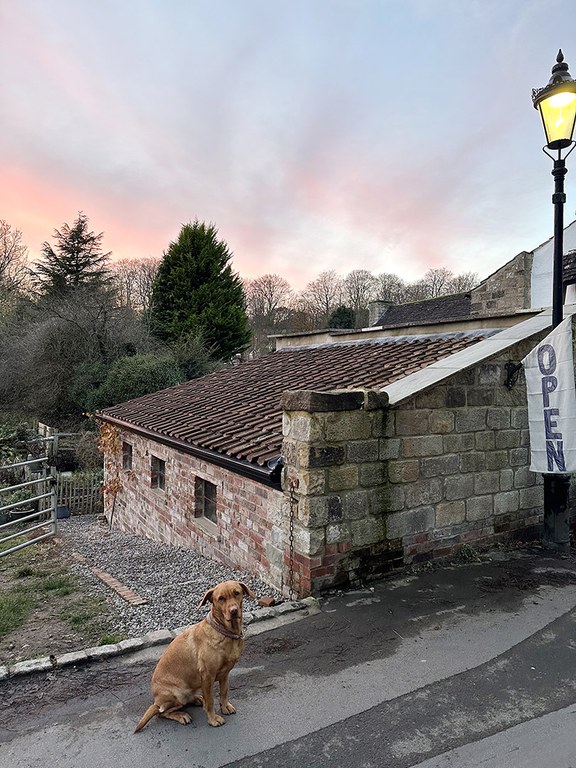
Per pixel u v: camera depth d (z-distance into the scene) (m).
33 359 20.38
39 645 4.32
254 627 4.37
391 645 4.05
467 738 2.97
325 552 4.94
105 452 12.73
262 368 11.48
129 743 2.94
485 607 4.72
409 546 5.56
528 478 6.67
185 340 24.38
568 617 4.52
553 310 6.28
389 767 2.75
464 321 8.92
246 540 6.30
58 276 29.39
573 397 5.56
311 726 3.08
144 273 38.00
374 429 5.22
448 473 5.86
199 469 7.77
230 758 2.82
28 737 2.99
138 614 4.96
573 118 5.96
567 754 2.85
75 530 11.64
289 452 5.07
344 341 11.88
